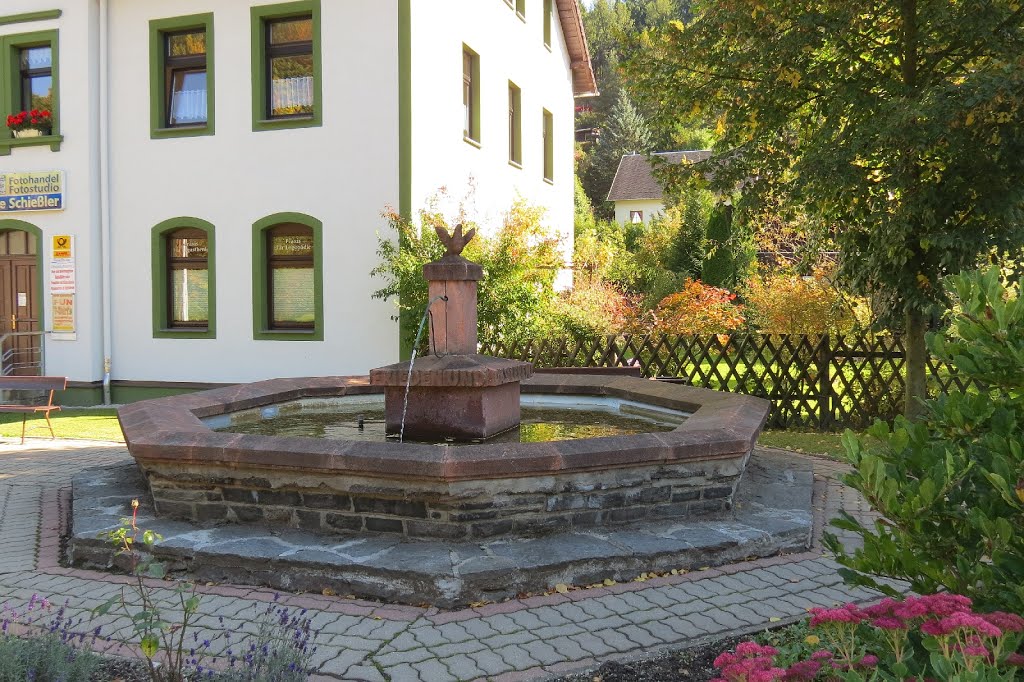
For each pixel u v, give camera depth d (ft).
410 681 11.27
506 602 14.02
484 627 12.99
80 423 40.93
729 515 17.72
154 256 48.34
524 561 14.46
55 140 48.75
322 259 45.34
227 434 17.39
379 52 43.91
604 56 219.61
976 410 8.93
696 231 86.58
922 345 29.89
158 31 47.67
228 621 13.37
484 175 54.54
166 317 48.88
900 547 8.87
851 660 7.76
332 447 16.03
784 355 36.55
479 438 20.61
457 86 49.80
